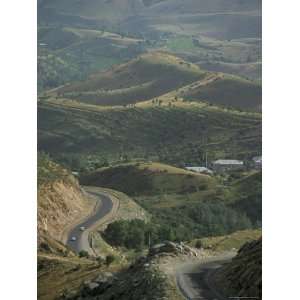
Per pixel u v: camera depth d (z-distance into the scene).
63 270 112.12
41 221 155.62
